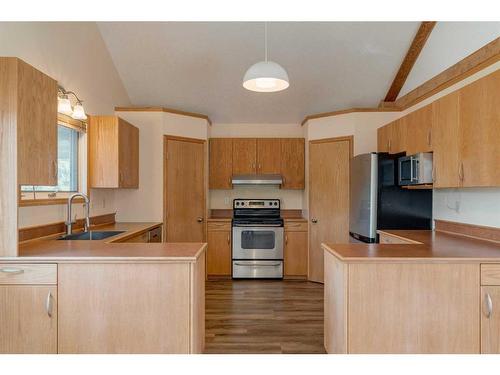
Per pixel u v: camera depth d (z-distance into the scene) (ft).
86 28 10.98
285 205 17.47
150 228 11.89
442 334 6.51
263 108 15.89
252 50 12.66
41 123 7.08
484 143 7.25
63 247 7.36
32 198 8.56
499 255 6.71
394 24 11.50
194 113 15.05
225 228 15.58
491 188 8.61
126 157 11.90
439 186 8.96
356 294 6.50
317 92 14.71
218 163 16.47
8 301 6.36
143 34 12.10
